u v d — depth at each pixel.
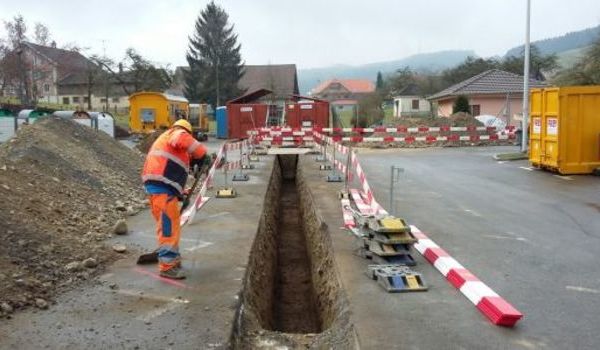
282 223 13.95
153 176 6.15
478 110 40.31
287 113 28.44
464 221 9.38
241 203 11.16
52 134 12.38
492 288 5.96
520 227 8.92
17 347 4.47
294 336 5.50
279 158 22.41
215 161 10.62
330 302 6.54
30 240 6.50
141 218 9.44
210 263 6.93
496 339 4.66
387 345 4.54
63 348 4.48
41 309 5.27
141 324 4.99
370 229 6.86
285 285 9.39
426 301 5.56
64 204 8.70
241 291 5.94
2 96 51.00
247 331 5.47
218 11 67.38
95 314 5.20
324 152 18.77
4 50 46.41
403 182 14.12
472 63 59.53
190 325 4.98
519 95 39.50
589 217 9.67
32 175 9.24
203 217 9.78
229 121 30.67
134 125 35.25
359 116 46.59
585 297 5.71
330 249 7.70
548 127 15.38
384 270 6.20
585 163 14.98
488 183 13.84
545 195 11.98
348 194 11.50
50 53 58.38
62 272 6.16
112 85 62.66
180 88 74.25
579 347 4.52
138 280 6.20
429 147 26.84
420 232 8.01
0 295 5.27
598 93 14.73
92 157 12.52
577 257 7.19
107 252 7.12
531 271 6.59
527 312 5.29
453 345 4.54
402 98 62.34
